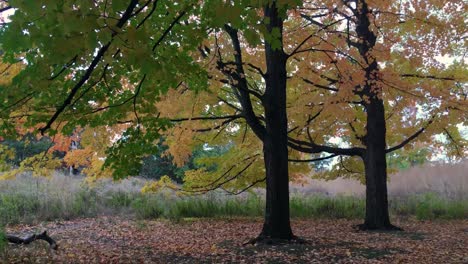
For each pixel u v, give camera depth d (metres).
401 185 23.39
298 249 8.90
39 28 3.80
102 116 7.82
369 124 13.31
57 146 11.88
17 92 5.96
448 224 14.38
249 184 15.61
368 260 7.92
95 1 3.94
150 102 7.71
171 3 5.76
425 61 11.97
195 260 8.05
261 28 4.66
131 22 5.51
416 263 7.72
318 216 16.77
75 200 17.23
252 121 10.23
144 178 28.45
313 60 11.02
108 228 13.24
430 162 24.92
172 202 18.28
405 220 15.64
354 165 15.84
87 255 8.62
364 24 12.23
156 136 8.48
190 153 13.95
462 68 13.20
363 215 16.73
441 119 13.21
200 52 9.84
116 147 8.55
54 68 5.96
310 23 11.38
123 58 4.68
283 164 9.87
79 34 3.71
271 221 9.77
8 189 17.61
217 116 12.49
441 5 11.53
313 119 12.94
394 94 12.23
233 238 11.05
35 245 9.14
